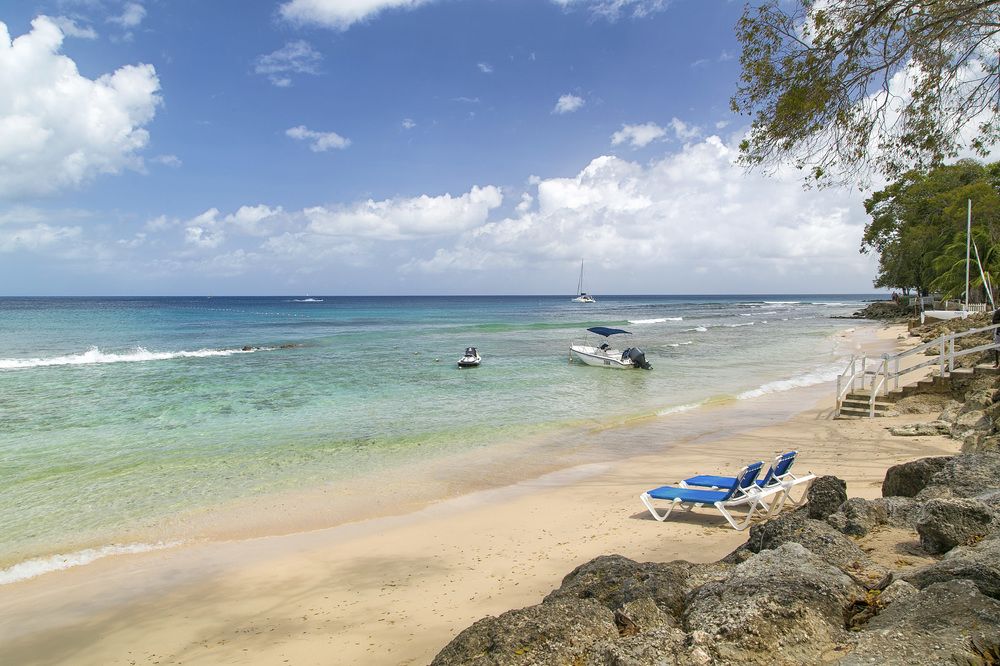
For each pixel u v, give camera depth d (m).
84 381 26.58
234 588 7.75
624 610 4.12
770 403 20.53
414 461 13.91
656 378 27.62
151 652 6.25
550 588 7.07
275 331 60.47
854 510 6.08
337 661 5.76
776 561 4.38
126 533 9.76
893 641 3.00
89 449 15.10
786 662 3.17
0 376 28.11
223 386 25.25
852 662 2.90
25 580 8.14
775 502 9.18
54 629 6.81
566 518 9.82
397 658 5.73
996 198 44.38
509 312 113.88
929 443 12.64
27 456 14.45
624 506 10.28
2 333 54.69
